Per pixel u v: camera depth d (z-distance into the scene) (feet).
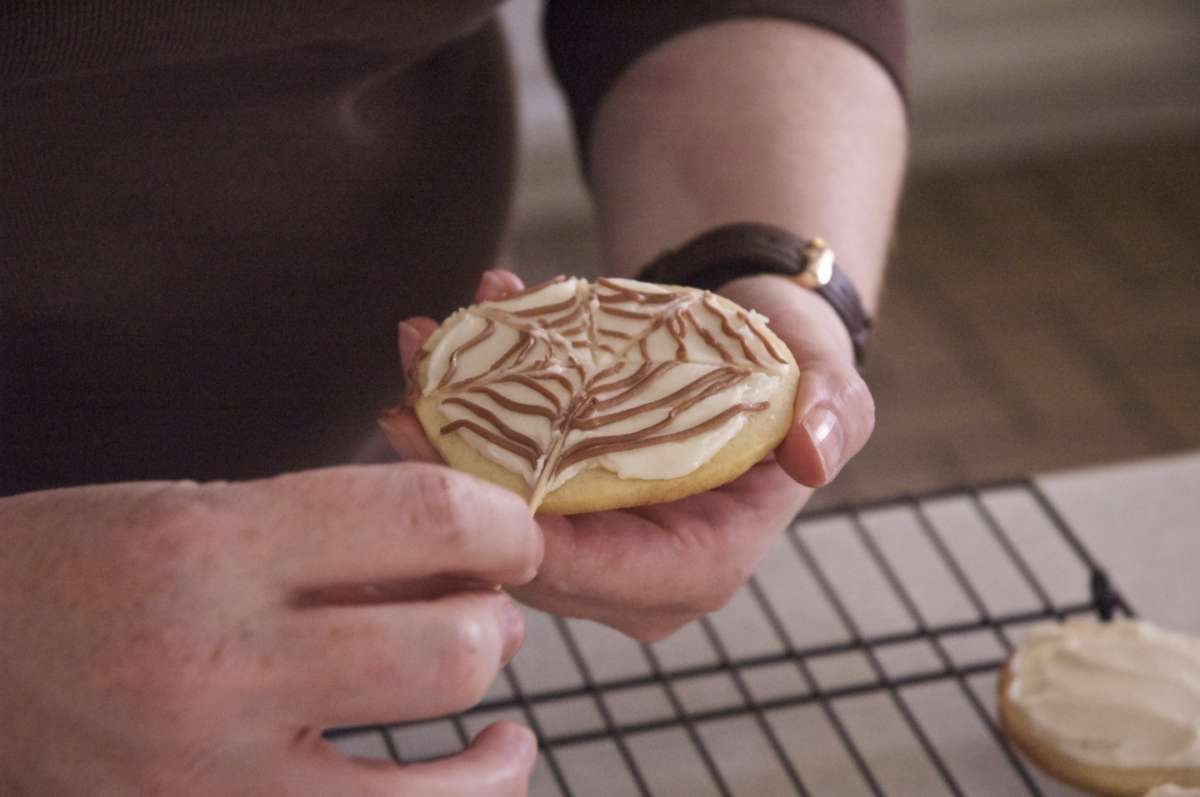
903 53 2.39
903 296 5.72
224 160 2.10
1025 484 2.37
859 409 1.96
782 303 2.06
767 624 2.30
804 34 2.31
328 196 2.20
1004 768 2.14
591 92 2.38
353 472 1.68
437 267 2.35
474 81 2.36
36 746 1.69
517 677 2.23
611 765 2.14
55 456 2.20
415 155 2.29
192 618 1.64
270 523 1.65
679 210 2.22
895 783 2.12
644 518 1.94
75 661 1.64
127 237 2.09
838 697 2.16
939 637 2.25
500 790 1.73
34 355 2.12
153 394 2.21
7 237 2.04
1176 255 5.90
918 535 2.40
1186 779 2.08
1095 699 2.14
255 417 2.29
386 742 2.12
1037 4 6.45
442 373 1.96
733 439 1.90
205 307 2.18
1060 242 6.03
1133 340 5.42
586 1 2.39
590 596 1.92
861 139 2.28
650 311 1.99
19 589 1.66
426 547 1.66
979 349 5.42
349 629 1.64
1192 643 2.21
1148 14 6.54
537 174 6.25
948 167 6.64
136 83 2.00
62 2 1.87
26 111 1.97
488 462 1.90
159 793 1.68
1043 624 2.25
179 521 1.65
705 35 2.31
